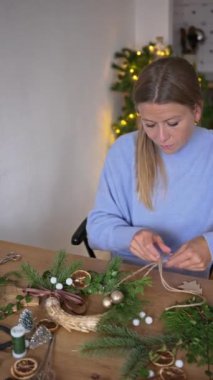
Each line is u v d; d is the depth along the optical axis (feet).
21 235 5.00
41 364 2.10
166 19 7.72
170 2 7.72
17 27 4.37
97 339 2.24
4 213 4.63
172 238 3.56
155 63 2.83
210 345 2.14
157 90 2.64
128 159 3.57
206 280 2.81
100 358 2.12
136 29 7.95
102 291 2.59
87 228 3.63
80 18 5.72
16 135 4.63
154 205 3.53
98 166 7.03
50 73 5.14
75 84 5.84
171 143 2.92
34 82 4.82
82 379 2.01
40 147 5.14
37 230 5.34
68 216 6.14
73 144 6.02
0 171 4.46
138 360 2.05
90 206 6.86
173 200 3.48
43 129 5.16
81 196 6.49
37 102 4.94
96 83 6.54
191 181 3.42
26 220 5.07
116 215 3.59
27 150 4.88
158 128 2.81
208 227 3.51
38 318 2.46
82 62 5.97
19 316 2.49
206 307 2.43
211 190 3.43
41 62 4.91
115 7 6.87
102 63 6.67
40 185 5.27
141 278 2.73
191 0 8.98
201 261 2.78
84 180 6.54
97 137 6.86
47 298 2.49
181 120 2.77
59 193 5.79
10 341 2.25
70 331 2.34
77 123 6.07
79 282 2.67
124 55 7.17
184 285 2.75
